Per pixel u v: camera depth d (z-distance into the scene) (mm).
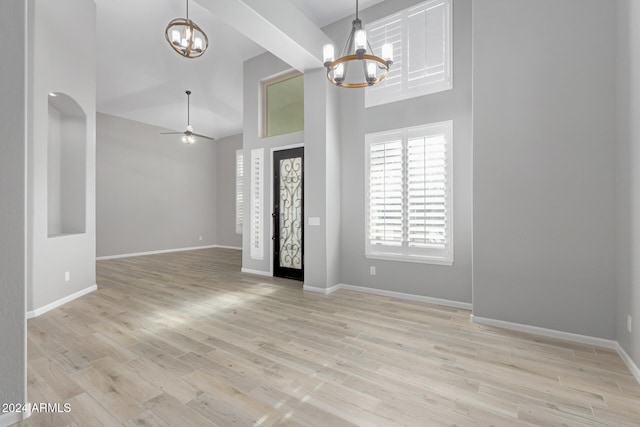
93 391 1904
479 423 1638
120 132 7805
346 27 4398
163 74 5812
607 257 2549
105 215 7496
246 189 5809
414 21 3861
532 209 2840
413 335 2807
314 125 4316
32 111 3242
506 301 2973
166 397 1848
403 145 3930
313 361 2316
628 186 2285
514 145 2910
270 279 5168
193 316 3316
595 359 2342
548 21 2756
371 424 1631
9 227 1596
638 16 2107
